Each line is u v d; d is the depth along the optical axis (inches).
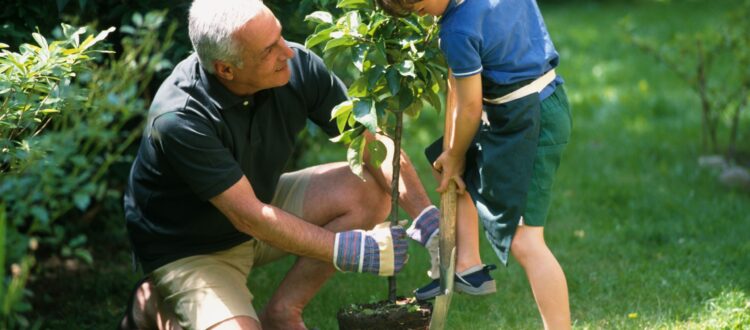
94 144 143.0
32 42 131.4
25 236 96.1
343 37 102.0
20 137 122.8
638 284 144.3
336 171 122.7
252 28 100.2
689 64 306.5
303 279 121.8
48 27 134.2
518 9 106.1
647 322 128.6
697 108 268.8
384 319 105.8
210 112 106.0
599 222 176.7
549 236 169.0
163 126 105.1
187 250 114.9
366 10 106.1
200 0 103.4
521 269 152.0
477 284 112.0
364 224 121.1
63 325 133.9
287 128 114.1
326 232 107.7
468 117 103.5
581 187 200.2
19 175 103.7
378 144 108.0
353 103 102.6
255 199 106.1
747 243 160.9
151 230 114.7
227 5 100.8
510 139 106.2
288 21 136.9
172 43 135.7
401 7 97.8
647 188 197.3
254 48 100.9
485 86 106.9
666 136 241.4
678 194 192.5
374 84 101.6
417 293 112.0
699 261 153.3
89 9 136.4
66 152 103.3
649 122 257.9
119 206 169.2
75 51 109.7
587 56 344.2
